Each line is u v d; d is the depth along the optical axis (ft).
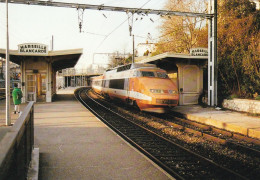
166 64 65.21
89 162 18.83
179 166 19.44
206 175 17.39
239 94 53.11
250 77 50.19
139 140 28.32
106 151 21.83
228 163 20.90
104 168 17.54
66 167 17.67
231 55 54.95
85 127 32.86
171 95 45.19
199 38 83.61
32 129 18.99
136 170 17.19
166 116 48.70
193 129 35.47
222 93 58.18
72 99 81.15
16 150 9.11
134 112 54.08
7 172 7.12
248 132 30.66
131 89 52.31
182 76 59.47
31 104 18.47
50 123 35.70
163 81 48.37
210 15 52.65
